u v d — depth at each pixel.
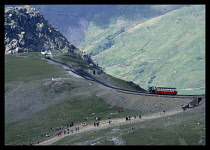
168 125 142.25
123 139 132.88
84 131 166.88
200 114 152.62
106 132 151.75
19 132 183.75
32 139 170.25
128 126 156.00
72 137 157.75
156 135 130.12
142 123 156.62
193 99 186.50
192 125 135.75
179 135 125.06
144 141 125.81
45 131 183.12
